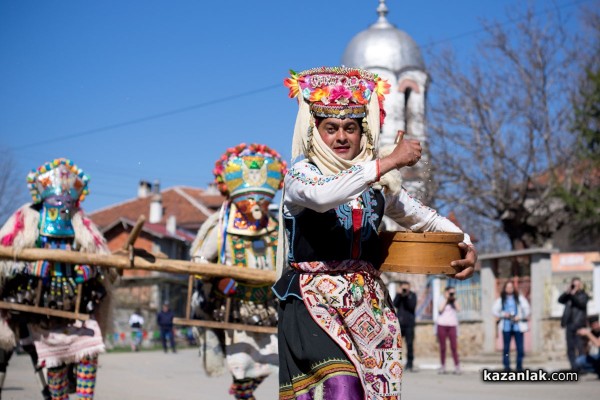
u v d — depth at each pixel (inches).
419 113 1283.2
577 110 1194.6
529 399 419.2
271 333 292.4
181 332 1563.7
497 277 861.8
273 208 458.3
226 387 507.8
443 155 1229.7
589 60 1235.9
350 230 150.3
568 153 1229.7
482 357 817.5
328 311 147.9
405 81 1549.0
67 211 298.5
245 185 304.0
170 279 1662.2
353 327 147.6
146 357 989.8
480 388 486.0
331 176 142.6
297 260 151.2
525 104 1226.0
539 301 791.1
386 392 148.6
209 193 2452.0
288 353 151.4
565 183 1254.9
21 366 754.2
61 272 293.6
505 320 596.1
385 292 156.0
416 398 429.1
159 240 1860.2
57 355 292.8
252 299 291.0
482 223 1343.5
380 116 159.5
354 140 155.9
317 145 154.9
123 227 1867.6
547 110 1229.1
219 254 304.0
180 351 1258.0
